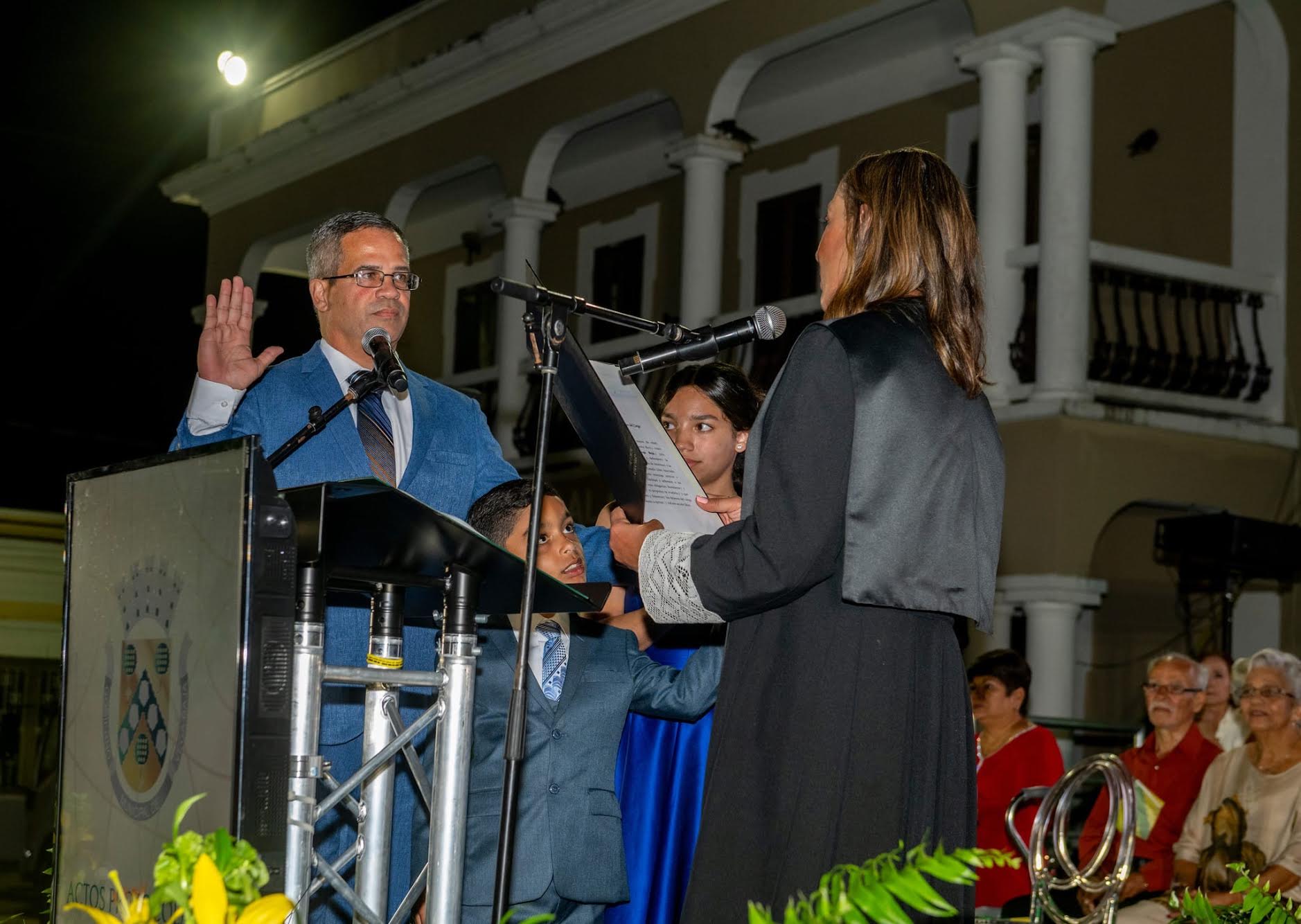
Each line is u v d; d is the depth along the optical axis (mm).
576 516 11664
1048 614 8227
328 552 2195
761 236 12148
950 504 2127
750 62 10141
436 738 2254
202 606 2045
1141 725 7004
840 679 2062
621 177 13281
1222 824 4941
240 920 1530
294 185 14336
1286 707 4871
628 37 10820
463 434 3086
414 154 12797
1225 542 8305
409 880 2859
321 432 2898
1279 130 9438
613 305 13344
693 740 3100
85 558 2301
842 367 2090
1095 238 10367
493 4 12172
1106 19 8305
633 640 3059
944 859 1559
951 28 10484
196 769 2014
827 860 2012
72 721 2287
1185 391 9188
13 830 3664
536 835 2801
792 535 2033
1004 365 8625
